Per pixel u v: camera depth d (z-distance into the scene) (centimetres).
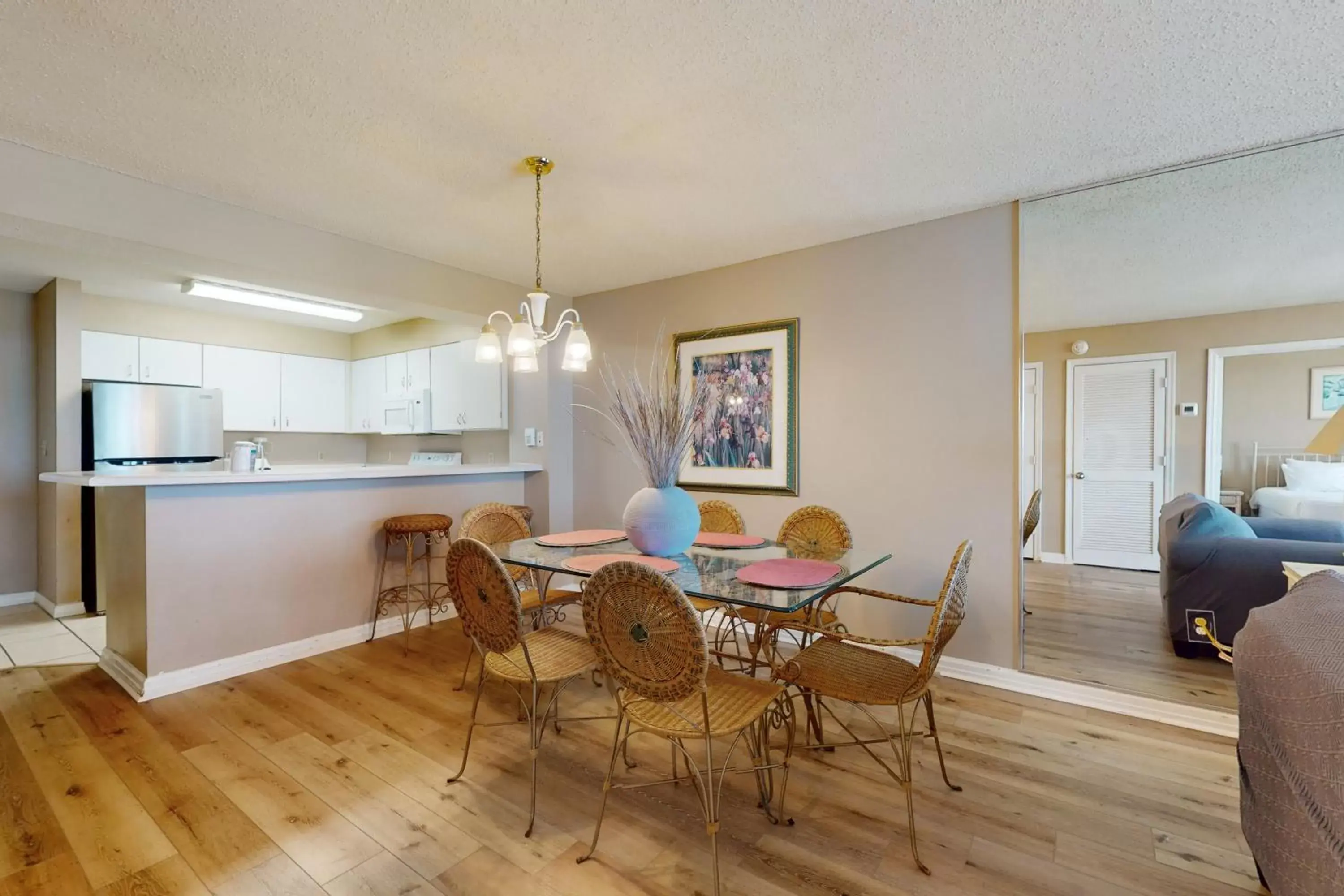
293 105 183
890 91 178
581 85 174
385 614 342
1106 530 272
